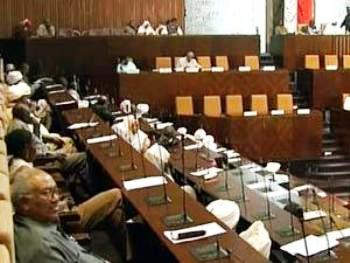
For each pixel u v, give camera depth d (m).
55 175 7.36
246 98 16.72
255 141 15.43
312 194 7.22
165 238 4.22
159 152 7.55
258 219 5.53
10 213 3.01
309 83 17.66
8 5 18.30
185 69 16.77
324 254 4.53
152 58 17.52
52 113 11.27
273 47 19.30
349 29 19.81
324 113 17.11
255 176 7.84
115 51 17.28
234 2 20.36
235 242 4.12
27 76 15.54
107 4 19.09
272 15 20.67
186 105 16.14
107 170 6.33
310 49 18.62
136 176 6.05
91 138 8.27
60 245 3.87
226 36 18.00
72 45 16.98
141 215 4.79
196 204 5.04
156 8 19.50
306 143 15.68
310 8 20.77
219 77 16.58
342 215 6.39
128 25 19.02
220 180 7.11
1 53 16.94
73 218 5.33
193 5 20.03
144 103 16.25
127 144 7.75
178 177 7.50
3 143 4.95
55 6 18.69
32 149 5.46
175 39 17.64
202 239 4.18
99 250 5.45
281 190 7.30
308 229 5.27
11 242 2.69
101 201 5.61
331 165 15.75
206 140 10.50
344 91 17.50
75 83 15.85
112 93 16.98
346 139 16.14
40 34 17.81
